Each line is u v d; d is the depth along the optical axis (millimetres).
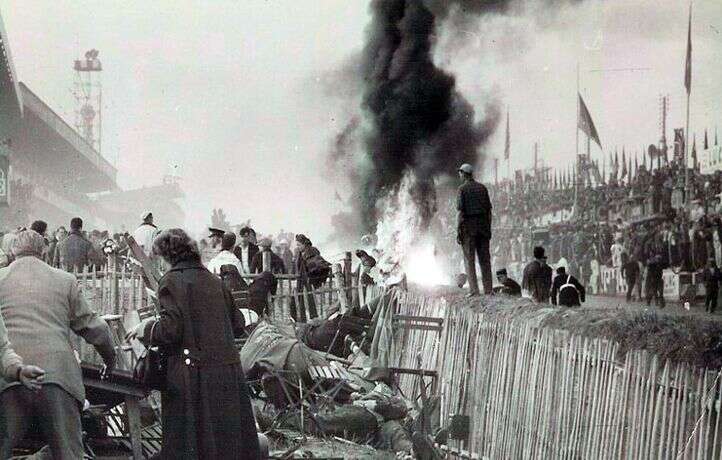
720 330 6207
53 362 6871
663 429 6559
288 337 11195
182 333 6949
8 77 51562
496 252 48438
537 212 45188
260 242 19734
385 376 12523
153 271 11609
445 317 12297
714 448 5871
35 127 70500
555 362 8742
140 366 7062
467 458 10859
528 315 9703
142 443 8734
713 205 31812
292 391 10820
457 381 11484
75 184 99938
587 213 38812
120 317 11023
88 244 21719
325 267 19188
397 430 10609
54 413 6801
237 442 6965
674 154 38906
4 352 6426
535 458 9000
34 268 7152
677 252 31344
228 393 6984
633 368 7148
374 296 16438
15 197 60969
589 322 8180
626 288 32812
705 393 6051
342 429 10516
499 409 10102
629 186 36406
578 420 8094
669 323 6996
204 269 7270
